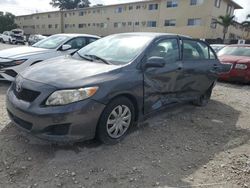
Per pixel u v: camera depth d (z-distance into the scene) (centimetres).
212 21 3200
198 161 333
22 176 278
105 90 321
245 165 329
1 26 6081
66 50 713
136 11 3897
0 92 576
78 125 306
